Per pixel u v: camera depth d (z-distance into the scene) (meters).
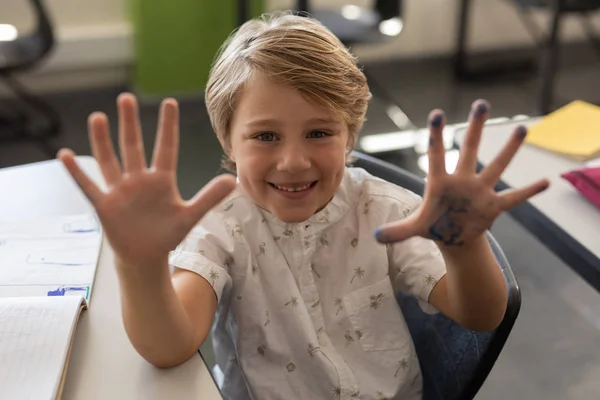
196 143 2.93
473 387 0.97
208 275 0.85
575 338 1.92
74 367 0.77
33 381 0.73
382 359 0.98
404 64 3.79
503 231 2.36
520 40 4.00
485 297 0.78
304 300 0.96
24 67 2.61
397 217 0.96
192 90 3.40
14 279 0.91
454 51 3.90
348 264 0.97
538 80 3.61
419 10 3.75
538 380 1.78
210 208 0.66
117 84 3.48
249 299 0.93
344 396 0.95
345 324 0.97
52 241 1.00
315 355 0.94
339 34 2.63
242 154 0.85
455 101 3.39
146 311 0.71
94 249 0.98
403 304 1.10
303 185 0.84
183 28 3.25
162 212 0.65
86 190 0.64
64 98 3.32
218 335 1.02
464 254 0.74
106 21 3.34
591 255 1.06
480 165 1.30
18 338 0.78
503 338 0.91
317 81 0.80
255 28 0.88
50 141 2.93
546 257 2.24
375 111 3.23
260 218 0.94
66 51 3.29
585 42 4.06
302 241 0.95
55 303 0.83
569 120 1.45
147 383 0.76
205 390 0.75
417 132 3.06
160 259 0.68
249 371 0.95
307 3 2.63
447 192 0.67
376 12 2.80
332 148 0.83
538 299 2.06
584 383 1.78
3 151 2.85
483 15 3.87
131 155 0.64
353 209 0.98
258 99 0.81
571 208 1.17
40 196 1.12
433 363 1.05
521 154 1.34
